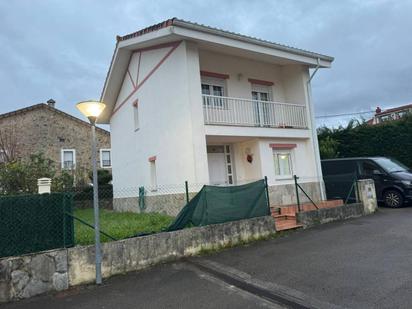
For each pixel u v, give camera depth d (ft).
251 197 29.27
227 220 27.35
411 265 18.88
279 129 42.22
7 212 18.92
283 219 33.86
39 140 76.64
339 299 15.10
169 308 15.57
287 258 22.18
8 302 17.88
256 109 44.78
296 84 47.21
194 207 25.96
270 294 16.52
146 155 43.21
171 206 37.17
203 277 19.77
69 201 20.90
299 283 17.54
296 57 43.29
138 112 45.68
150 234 23.56
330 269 19.27
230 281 18.83
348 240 25.81
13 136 72.69
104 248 20.95
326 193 44.42
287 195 42.57
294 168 44.37
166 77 38.06
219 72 42.32
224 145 43.73
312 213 33.09
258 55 42.06
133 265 21.79
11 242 18.78
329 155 59.41
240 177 43.32
